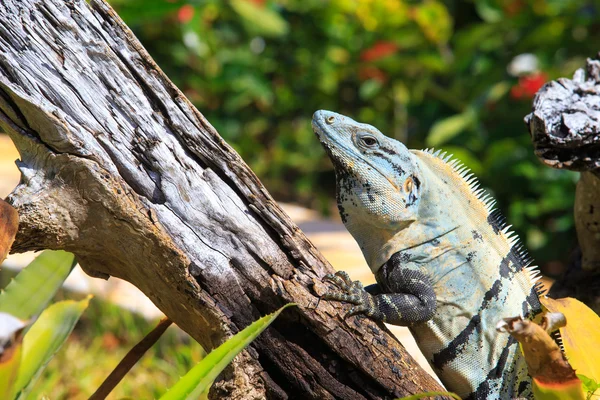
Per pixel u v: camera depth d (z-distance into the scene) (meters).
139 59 5.51
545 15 15.95
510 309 6.62
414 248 6.51
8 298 5.33
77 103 5.36
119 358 10.44
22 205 5.27
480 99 16.42
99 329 11.20
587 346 6.03
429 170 6.79
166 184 5.57
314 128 6.78
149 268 5.67
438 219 6.58
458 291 6.51
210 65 18.55
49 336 5.90
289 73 19.52
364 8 17.28
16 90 5.14
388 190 6.46
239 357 5.73
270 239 5.83
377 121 18.91
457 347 6.55
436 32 16.94
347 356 5.81
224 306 5.76
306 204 21.00
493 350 6.58
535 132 6.71
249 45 19.27
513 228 16.50
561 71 15.45
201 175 5.69
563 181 15.93
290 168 21.33
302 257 5.88
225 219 5.70
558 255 16.36
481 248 6.64
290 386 5.97
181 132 5.61
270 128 20.66
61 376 9.96
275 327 5.80
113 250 5.69
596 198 7.46
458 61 16.66
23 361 5.72
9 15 5.21
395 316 6.09
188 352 9.91
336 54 18.50
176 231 5.58
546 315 5.04
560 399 4.85
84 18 5.38
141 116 5.52
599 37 15.63
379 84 17.95
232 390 5.76
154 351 10.80
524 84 15.52
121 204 5.37
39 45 5.27
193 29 17.00
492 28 16.05
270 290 5.71
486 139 16.73
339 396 5.90
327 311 5.74
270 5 18.44
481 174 16.42
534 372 4.86
